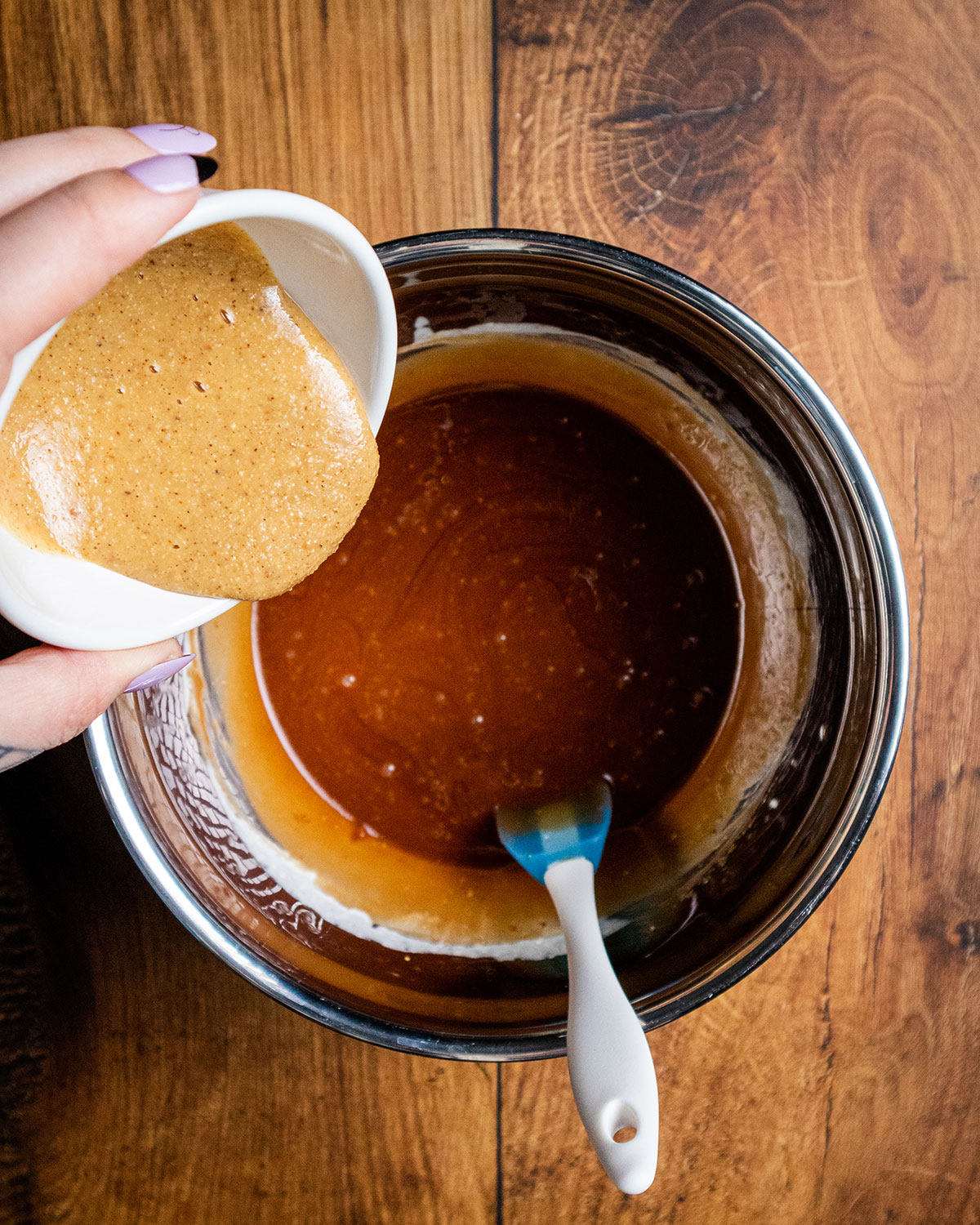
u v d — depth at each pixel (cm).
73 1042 42
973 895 42
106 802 36
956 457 42
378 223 41
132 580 32
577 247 36
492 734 42
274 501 32
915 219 41
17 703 33
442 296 39
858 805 36
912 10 41
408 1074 42
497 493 41
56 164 30
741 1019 42
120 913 42
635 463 41
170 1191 42
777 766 41
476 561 41
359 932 42
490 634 41
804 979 42
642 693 42
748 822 41
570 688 42
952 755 42
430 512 41
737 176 41
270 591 33
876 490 36
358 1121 42
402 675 42
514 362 41
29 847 42
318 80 40
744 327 36
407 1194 42
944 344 41
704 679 42
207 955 42
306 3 40
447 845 42
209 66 40
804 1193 42
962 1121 42
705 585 41
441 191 41
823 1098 42
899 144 41
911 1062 42
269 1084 42
